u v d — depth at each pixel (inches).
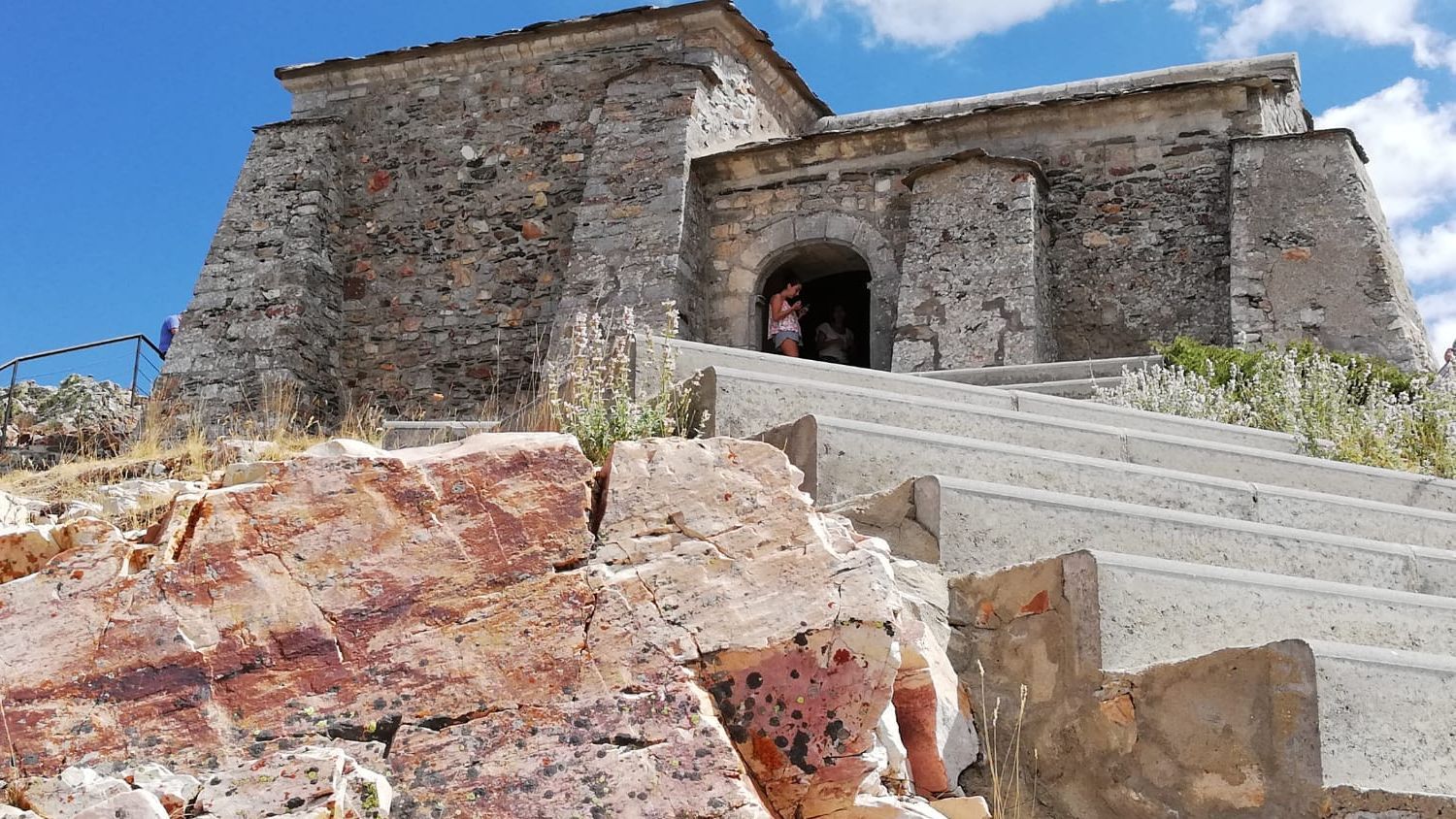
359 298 701.9
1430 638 205.9
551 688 149.3
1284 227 552.1
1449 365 462.0
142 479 320.8
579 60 705.6
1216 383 431.5
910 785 162.1
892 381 329.7
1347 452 342.3
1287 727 167.0
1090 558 190.7
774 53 711.1
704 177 662.5
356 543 158.4
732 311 642.8
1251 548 234.2
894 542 220.5
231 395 652.7
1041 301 574.6
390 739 147.3
